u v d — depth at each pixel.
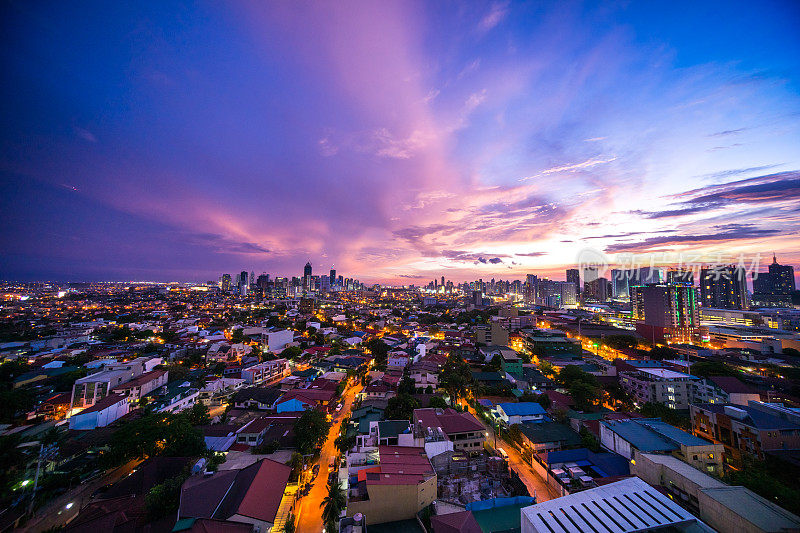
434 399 69.06
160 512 35.81
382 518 37.09
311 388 81.31
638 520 28.92
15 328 163.38
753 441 47.22
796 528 27.67
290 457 51.38
